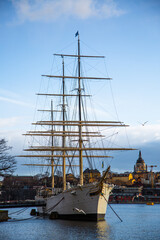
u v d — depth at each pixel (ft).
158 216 413.80
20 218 354.54
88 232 211.00
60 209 286.87
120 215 433.89
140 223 298.56
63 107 368.68
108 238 193.06
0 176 257.34
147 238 199.00
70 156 333.62
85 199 250.78
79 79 303.68
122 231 227.40
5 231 225.56
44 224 258.78
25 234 209.36
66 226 238.48
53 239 188.34
